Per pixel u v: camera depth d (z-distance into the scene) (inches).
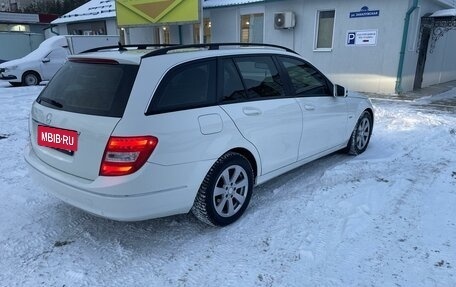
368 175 179.8
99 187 108.0
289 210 145.6
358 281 104.9
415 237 125.6
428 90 486.3
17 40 920.3
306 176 180.4
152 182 110.0
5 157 214.1
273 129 147.0
